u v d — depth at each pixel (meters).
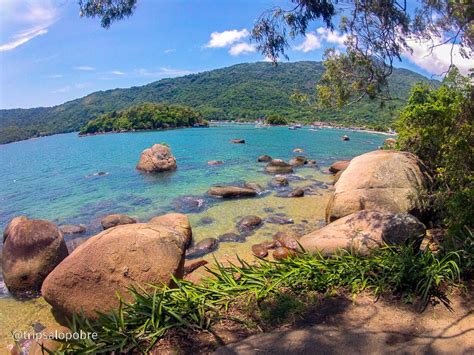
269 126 65.44
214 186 15.90
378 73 6.65
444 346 3.74
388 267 5.12
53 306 5.91
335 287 5.00
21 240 8.03
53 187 18.89
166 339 3.98
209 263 8.63
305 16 6.48
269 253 9.05
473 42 5.76
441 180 7.91
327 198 14.10
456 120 6.88
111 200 15.30
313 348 3.78
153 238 6.12
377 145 33.91
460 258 5.28
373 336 3.95
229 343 3.92
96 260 5.77
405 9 5.94
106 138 52.75
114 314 4.33
